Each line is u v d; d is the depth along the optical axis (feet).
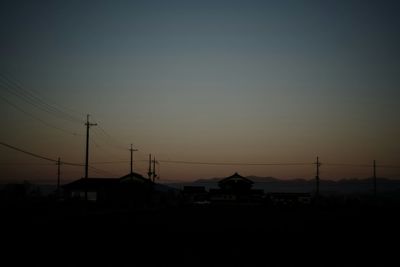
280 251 73.41
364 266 59.21
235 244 82.58
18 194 251.60
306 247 78.74
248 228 117.29
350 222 138.92
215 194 328.29
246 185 335.06
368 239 91.45
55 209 173.47
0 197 230.68
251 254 69.97
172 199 364.99
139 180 270.05
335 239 91.71
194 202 318.86
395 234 102.12
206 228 116.16
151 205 265.54
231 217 165.37
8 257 61.77
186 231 107.24
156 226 119.85
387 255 69.36
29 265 56.34
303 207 271.08
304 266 59.26
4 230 93.20
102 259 62.59
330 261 63.41
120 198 263.29
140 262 61.00
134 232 101.96
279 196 331.57
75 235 90.89
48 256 63.62
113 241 83.61
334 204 293.23
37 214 145.07
